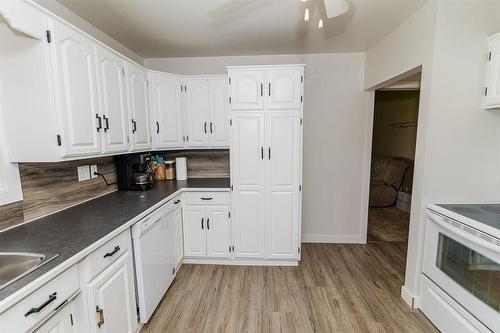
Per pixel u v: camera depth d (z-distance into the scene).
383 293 2.32
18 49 1.38
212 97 2.97
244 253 2.78
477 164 1.90
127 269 1.68
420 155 1.98
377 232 3.72
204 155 3.33
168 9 1.99
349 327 1.91
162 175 3.16
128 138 2.26
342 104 3.20
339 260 2.93
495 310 1.43
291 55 3.15
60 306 1.11
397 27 2.33
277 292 2.34
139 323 1.87
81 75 1.64
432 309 1.92
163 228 2.21
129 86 2.28
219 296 2.29
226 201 2.73
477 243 1.49
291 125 2.57
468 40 1.78
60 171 1.87
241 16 2.13
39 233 1.44
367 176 3.29
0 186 1.47
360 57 3.11
